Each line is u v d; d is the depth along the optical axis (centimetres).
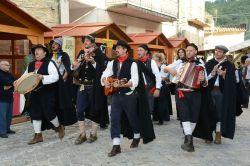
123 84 611
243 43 2512
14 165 578
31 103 706
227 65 698
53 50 844
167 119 957
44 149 673
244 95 805
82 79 698
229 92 693
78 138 714
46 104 693
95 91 684
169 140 750
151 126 646
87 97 701
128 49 630
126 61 623
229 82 693
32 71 694
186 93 655
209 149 679
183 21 3102
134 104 630
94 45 690
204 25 3728
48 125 738
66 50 1162
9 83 777
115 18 2022
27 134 809
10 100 791
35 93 698
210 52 2488
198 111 662
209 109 688
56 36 1216
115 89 623
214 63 713
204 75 655
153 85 809
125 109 629
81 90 699
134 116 635
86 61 689
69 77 846
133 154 638
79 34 1210
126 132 664
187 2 3219
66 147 686
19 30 965
